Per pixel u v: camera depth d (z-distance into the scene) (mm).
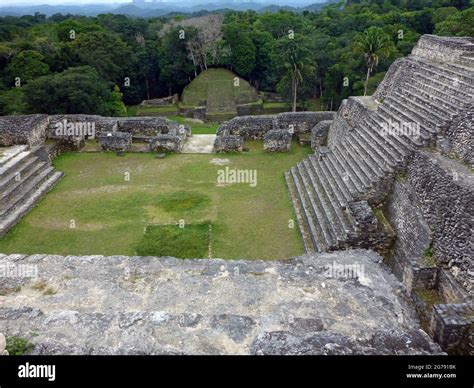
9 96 29250
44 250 11289
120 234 12055
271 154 18516
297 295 7781
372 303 7566
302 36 41938
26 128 17062
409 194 10766
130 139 19156
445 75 13984
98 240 11750
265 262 9000
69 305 7531
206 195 14539
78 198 14461
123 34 51938
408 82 15719
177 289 7988
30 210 13539
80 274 8570
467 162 10281
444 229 9125
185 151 19141
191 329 6469
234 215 13109
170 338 6281
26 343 5898
